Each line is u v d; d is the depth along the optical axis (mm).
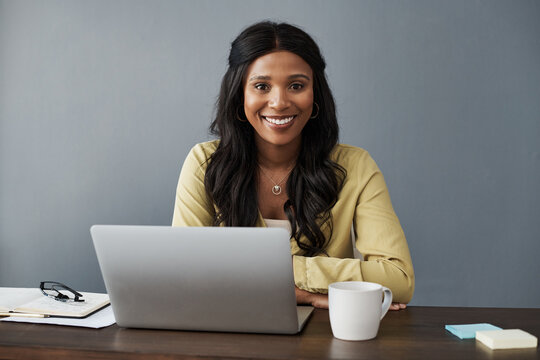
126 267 944
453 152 2865
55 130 3115
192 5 3018
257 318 930
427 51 2869
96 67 3082
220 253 900
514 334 880
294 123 1405
